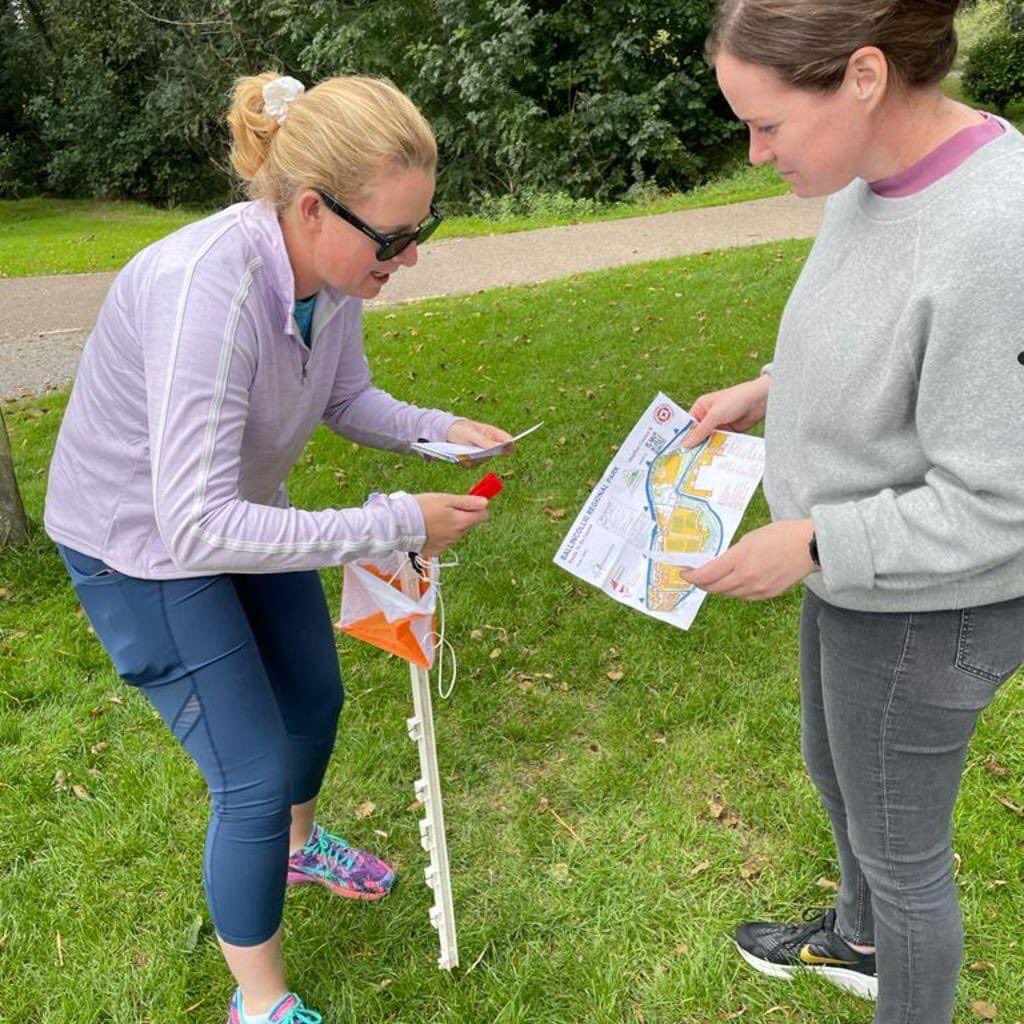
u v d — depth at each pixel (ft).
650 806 8.92
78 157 82.33
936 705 4.80
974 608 4.57
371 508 5.48
